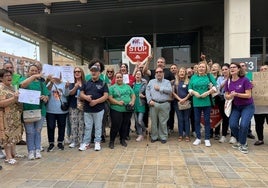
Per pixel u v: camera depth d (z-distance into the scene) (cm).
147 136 727
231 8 959
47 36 1645
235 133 617
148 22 1357
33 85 566
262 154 579
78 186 417
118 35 1638
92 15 1206
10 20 1344
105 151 617
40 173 479
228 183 420
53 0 1027
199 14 1234
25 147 680
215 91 639
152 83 696
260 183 420
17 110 539
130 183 425
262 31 1579
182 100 688
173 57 1577
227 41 994
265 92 624
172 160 538
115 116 645
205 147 640
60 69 632
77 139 666
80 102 645
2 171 493
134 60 696
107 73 747
